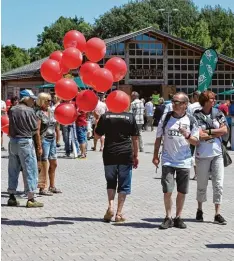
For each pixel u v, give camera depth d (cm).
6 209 1033
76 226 899
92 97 902
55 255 725
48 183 1284
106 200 1129
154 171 1609
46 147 1183
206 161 918
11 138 1038
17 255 725
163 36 4988
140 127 2216
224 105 2328
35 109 1171
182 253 737
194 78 5119
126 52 4994
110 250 751
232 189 1279
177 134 869
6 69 9575
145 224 913
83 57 958
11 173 1059
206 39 8256
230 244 786
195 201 1116
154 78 5069
